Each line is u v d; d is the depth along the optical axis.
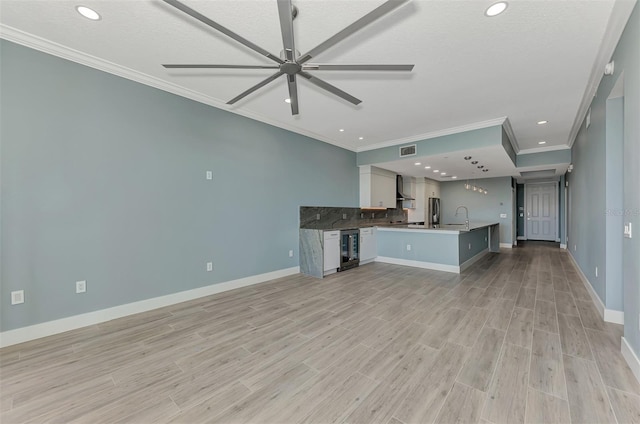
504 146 4.50
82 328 2.68
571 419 1.49
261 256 4.39
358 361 2.09
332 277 4.70
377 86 3.15
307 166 5.23
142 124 3.10
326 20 2.06
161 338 2.48
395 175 7.46
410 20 2.05
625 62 2.06
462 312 3.07
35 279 2.45
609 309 2.80
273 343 2.38
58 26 2.22
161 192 3.26
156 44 2.46
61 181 2.58
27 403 1.64
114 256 2.90
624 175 2.13
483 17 2.02
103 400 1.67
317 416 1.53
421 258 5.46
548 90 3.24
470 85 3.12
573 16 1.99
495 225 7.39
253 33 2.25
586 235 4.02
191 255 3.54
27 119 2.41
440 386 1.78
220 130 3.84
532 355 2.15
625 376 1.86
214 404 1.64
